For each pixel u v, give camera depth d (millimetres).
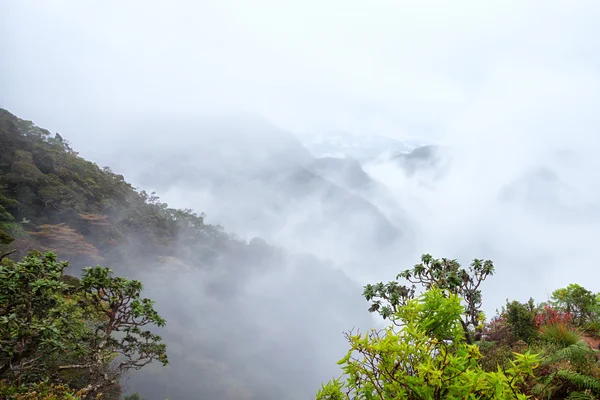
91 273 8219
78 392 7426
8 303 6402
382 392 2309
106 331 8555
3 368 6176
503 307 9094
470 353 2434
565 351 5180
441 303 2658
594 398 4031
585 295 9031
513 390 2229
